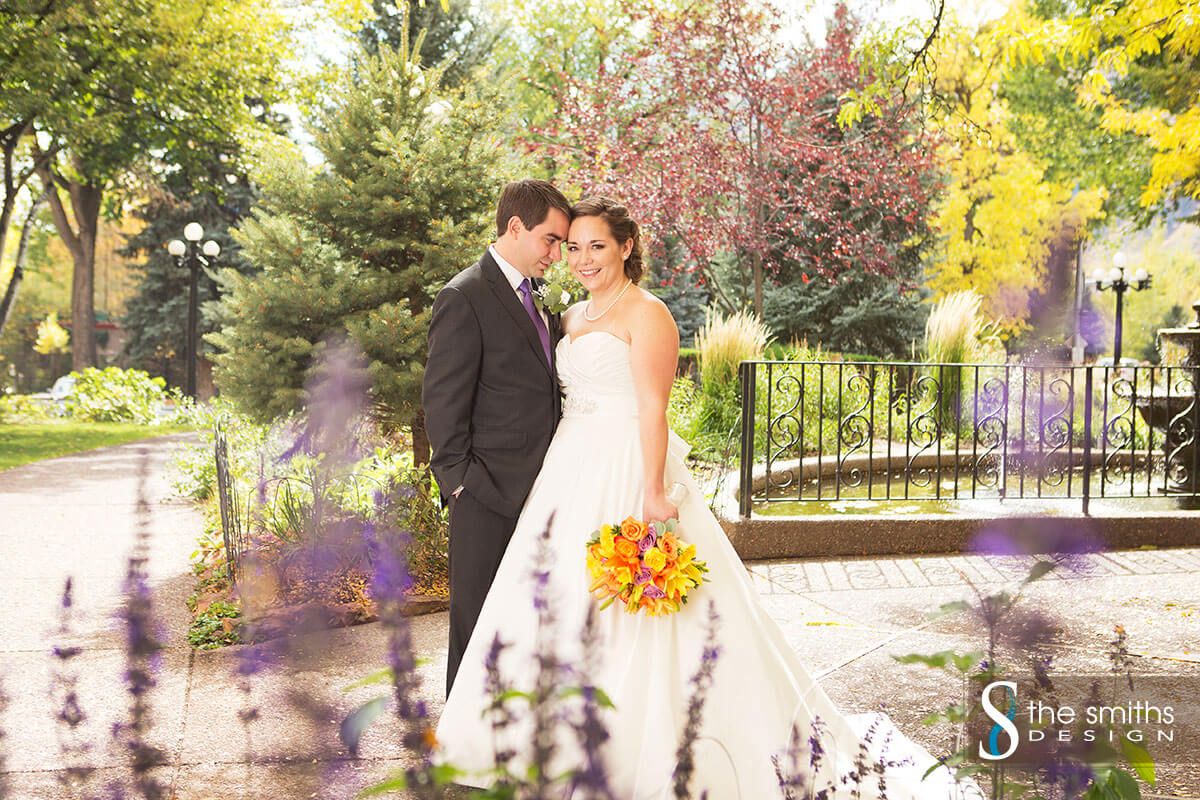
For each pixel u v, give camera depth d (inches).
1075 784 59.7
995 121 763.4
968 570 192.2
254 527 177.9
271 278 222.8
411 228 228.2
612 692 90.2
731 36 516.4
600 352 102.2
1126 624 148.7
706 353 346.6
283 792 92.1
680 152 519.2
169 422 676.1
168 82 633.0
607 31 675.4
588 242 102.0
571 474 101.4
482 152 230.4
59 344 1364.4
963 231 845.2
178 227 1021.2
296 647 58.9
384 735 106.0
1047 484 272.7
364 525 104.8
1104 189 847.1
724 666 91.8
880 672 130.0
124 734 69.3
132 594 66.7
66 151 793.6
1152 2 236.8
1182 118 364.8
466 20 771.4
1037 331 850.1
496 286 106.5
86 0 567.2
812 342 780.6
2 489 332.8
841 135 638.5
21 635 154.0
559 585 96.5
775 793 87.2
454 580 107.1
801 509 227.1
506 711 52.4
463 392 104.7
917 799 88.6
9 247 1318.9
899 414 352.5
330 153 230.7
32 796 92.4
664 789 85.7
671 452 108.3
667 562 90.5
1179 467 258.7
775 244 563.2
